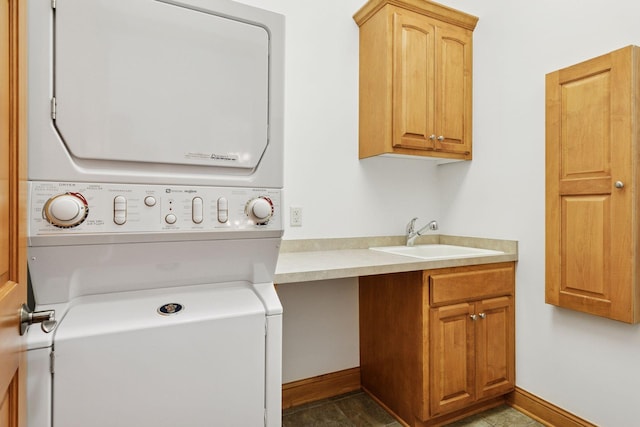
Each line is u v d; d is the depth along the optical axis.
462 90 2.11
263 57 1.01
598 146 1.51
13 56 0.66
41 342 0.73
